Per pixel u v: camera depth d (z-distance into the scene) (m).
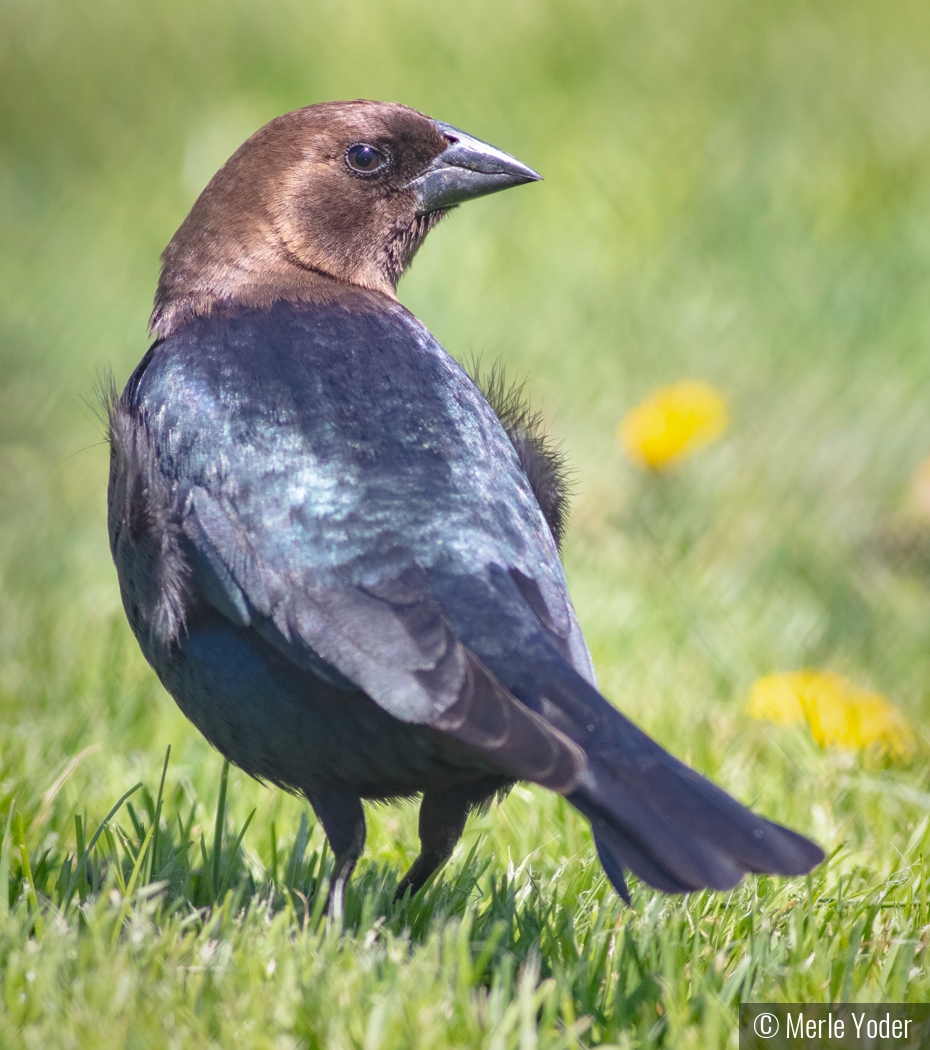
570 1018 5.96
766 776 9.18
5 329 18.80
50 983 5.98
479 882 7.89
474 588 6.69
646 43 24.73
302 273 8.41
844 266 18.53
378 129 8.55
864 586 12.82
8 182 23.31
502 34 25.14
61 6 27.48
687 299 18.20
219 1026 5.86
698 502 14.09
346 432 7.08
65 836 8.33
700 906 7.25
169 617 7.16
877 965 6.61
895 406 15.33
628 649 11.37
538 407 16.02
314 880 7.73
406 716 6.33
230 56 25.83
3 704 10.34
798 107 22.67
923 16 24.81
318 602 6.70
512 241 19.86
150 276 20.47
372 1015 5.75
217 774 9.24
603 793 6.09
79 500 15.02
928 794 8.81
